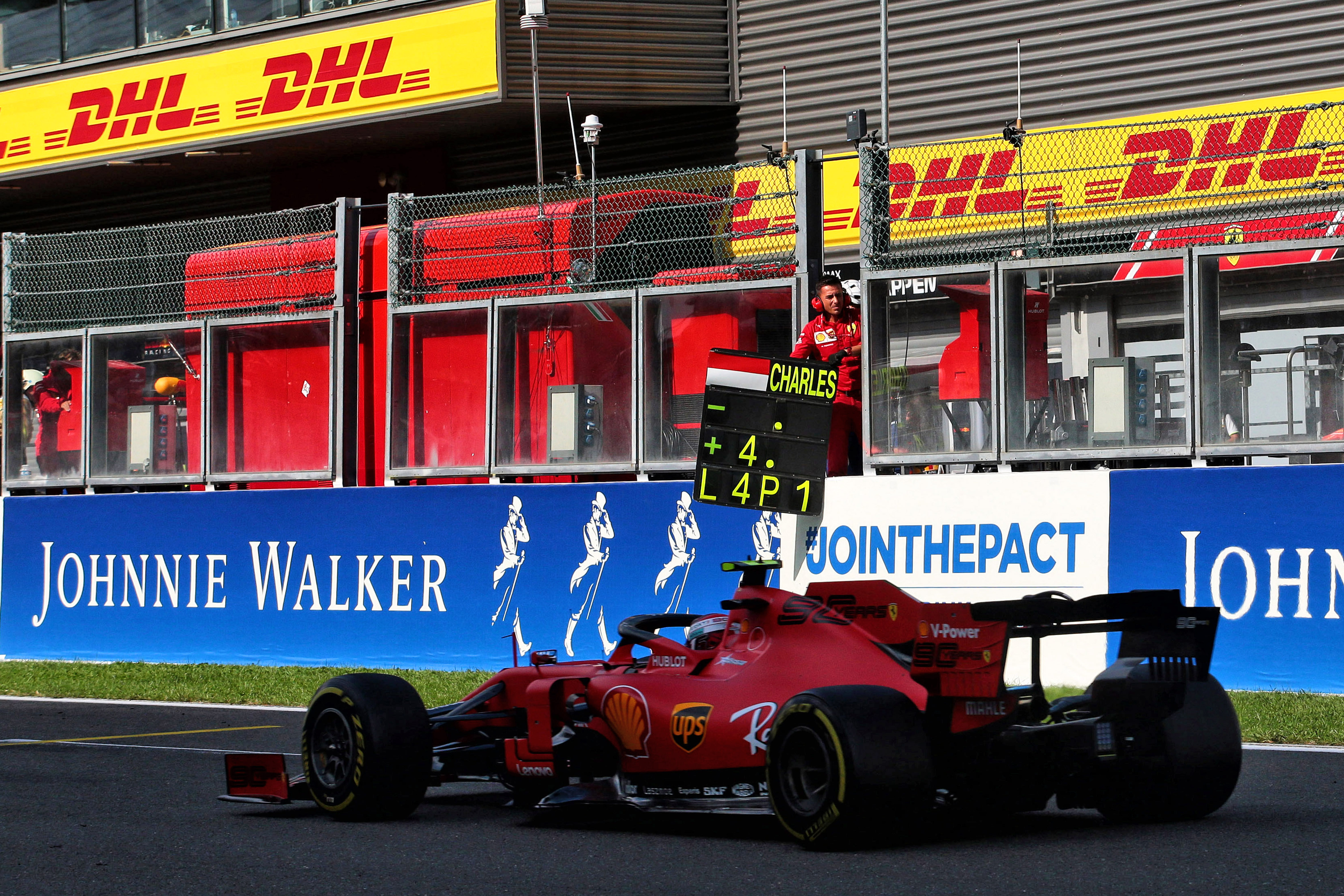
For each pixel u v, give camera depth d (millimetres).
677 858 14055
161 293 37250
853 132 35781
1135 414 27172
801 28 48219
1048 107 44844
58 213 60219
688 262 31922
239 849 15000
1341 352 25719
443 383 33344
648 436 30984
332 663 33875
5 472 38844
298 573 34469
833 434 29719
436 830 16125
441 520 32844
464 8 47156
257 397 35438
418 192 52594
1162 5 43281
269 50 50438
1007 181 33281
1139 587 26062
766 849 14367
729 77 49156
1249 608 25250
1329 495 24703
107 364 37375
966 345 28438
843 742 13391
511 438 32344
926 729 14039
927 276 28781
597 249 31609
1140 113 43531
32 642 37969
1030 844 14047
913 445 28828
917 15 46625
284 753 22562
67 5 54188
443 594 32688
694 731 15438
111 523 37000
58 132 54344
